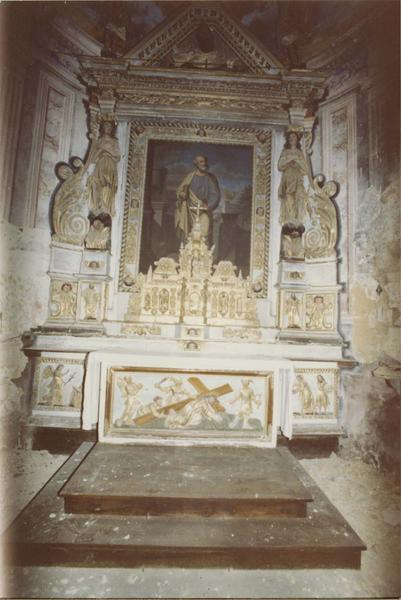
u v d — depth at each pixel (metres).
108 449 3.45
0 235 3.89
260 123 4.96
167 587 2.23
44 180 4.43
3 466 3.68
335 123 4.74
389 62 4.07
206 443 3.62
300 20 5.02
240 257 4.80
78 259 4.59
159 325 4.49
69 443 4.09
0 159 3.90
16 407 4.00
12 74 4.03
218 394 3.67
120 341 4.33
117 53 4.98
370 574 2.38
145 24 5.08
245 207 4.88
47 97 4.48
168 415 3.63
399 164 3.90
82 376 4.21
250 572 2.37
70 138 4.68
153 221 4.79
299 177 4.79
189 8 4.91
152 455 3.35
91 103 4.82
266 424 3.68
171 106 4.92
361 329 4.22
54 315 4.40
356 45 4.50
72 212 4.59
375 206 4.16
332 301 4.52
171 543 2.37
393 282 3.88
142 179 4.83
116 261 4.69
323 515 2.75
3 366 3.88
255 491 2.74
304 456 4.16
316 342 4.41
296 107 4.89
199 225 4.73
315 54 4.91
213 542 2.39
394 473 3.63
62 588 2.18
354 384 4.21
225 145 4.97
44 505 2.76
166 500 2.65
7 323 3.94
